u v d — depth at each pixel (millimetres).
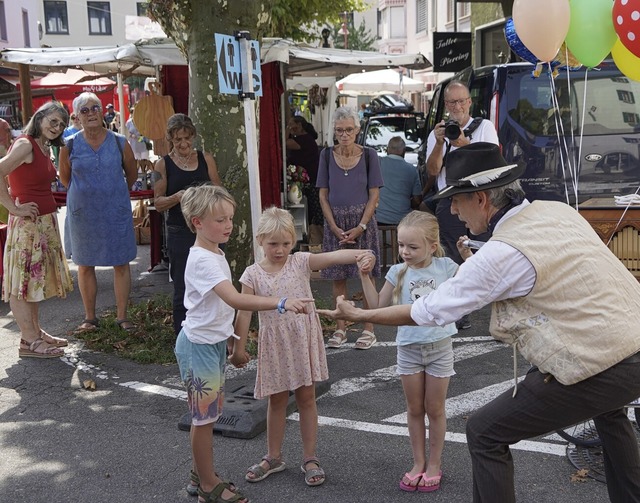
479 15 18078
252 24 6230
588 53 4914
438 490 3699
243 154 6352
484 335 6340
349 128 5887
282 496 3695
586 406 2635
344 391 5094
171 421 4676
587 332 2568
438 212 6234
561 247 2631
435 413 3660
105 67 11008
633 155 6711
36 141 5848
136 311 7227
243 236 6402
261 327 3734
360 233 5988
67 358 5961
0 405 5000
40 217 5914
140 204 11273
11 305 5973
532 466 3906
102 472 4000
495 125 6746
